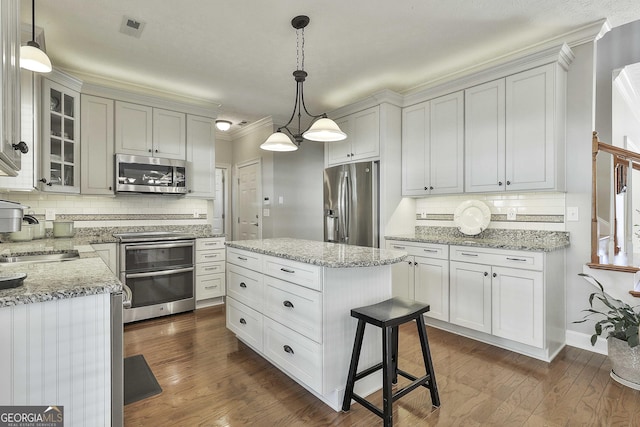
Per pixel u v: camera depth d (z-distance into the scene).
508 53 3.11
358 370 2.02
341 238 4.03
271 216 5.09
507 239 3.18
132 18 2.52
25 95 2.46
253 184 5.49
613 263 2.65
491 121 3.03
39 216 3.34
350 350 2.00
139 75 3.55
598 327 2.28
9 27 1.13
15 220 1.02
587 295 2.72
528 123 2.79
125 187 3.54
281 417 1.85
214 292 3.99
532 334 2.52
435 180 3.47
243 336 2.71
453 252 3.03
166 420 1.82
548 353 2.52
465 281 2.94
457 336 3.02
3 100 1.03
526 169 2.81
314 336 1.94
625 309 2.25
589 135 2.71
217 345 2.84
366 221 3.79
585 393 2.07
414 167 3.68
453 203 3.67
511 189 2.89
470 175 3.18
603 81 3.28
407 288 3.42
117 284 1.25
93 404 1.21
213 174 4.27
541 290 2.48
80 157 3.31
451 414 1.87
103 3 2.33
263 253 2.39
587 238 2.72
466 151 3.21
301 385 2.19
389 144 3.71
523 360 2.54
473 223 3.38
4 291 1.11
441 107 3.42
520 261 2.58
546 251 2.46
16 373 1.08
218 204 6.05
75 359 1.18
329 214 4.20
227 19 2.54
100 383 1.22
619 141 3.76
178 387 2.16
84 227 3.62
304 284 2.02
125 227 3.88
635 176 3.81
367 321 1.74
